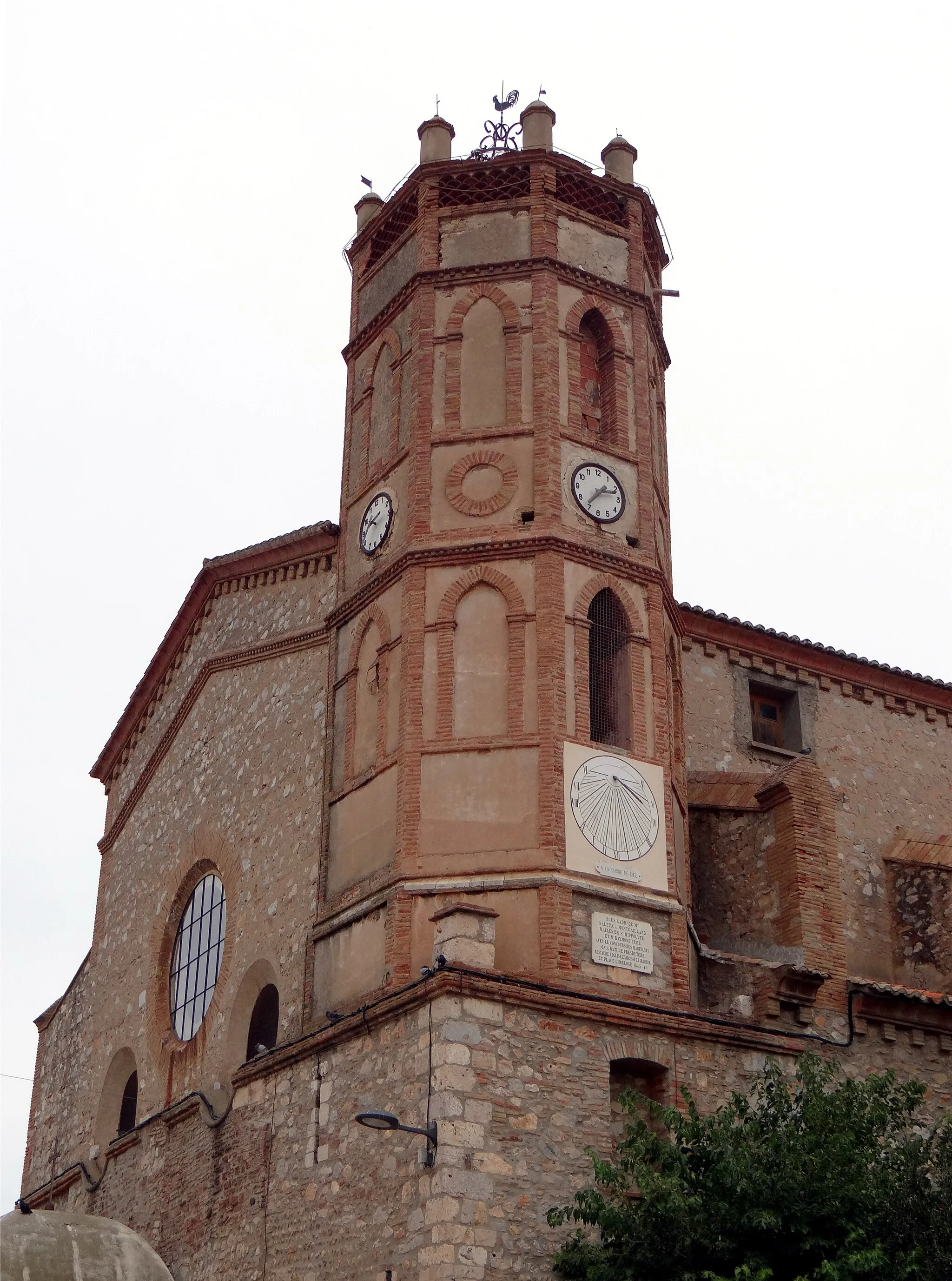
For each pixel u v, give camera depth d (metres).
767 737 35.72
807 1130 23.41
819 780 30.78
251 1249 27.88
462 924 25.53
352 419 33.62
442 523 29.92
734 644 35.50
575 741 27.95
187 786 36.81
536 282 31.53
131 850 39.34
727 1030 27.05
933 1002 29.30
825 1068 25.55
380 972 27.36
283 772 32.81
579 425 30.80
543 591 28.83
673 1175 22.66
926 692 37.69
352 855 29.31
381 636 30.12
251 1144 28.86
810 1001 28.56
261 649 34.91
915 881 34.25
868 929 34.06
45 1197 38.00
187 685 38.09
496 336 31.36
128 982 37.44
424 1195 23.94
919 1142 24.30
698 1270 22.23
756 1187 22.31
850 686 36.84
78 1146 37.59
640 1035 26.22
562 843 27.05
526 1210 24.05
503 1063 24.84
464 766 27.88
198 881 35.59
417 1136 24.50
